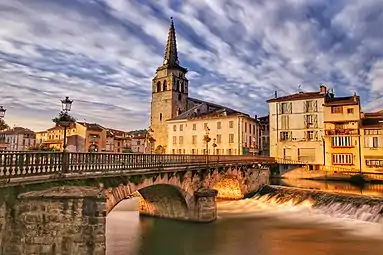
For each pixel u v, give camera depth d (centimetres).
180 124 7562
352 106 5406
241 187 4134
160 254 1958
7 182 1077
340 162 5353
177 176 2447
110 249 2064
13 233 1161
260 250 2023
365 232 2386
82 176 1448
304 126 6019
